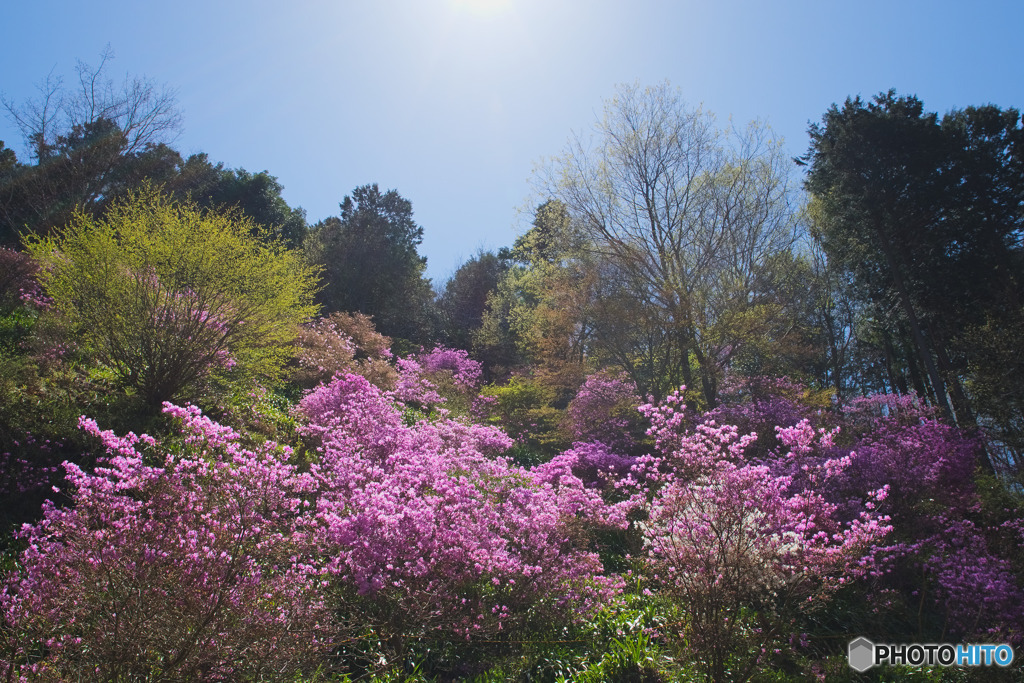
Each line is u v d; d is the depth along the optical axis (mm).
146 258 8250
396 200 35844
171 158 24516
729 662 4809
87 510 3875
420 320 33562
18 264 11609
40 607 3225
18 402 6484
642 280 16438
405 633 4672
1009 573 6363
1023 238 18141
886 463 9227
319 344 13656
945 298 18125
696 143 16688
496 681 4570
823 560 5090
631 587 6730
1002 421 11555
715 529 4852
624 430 14648
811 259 21531
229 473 4332
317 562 4613
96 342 8133
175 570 3361
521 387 17359
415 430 8961
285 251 10219
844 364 26469
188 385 8508
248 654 3422
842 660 5484
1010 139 18031
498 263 40938
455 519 5371
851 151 18266
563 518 6113
